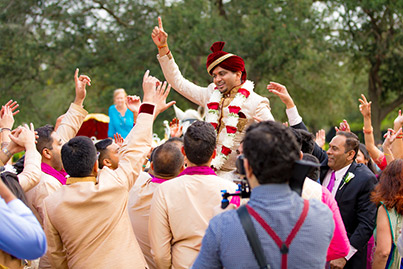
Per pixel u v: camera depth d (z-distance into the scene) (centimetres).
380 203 382
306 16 1955
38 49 2061
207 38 1853
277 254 208
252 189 224
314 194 306
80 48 2122
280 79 2028
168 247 304
